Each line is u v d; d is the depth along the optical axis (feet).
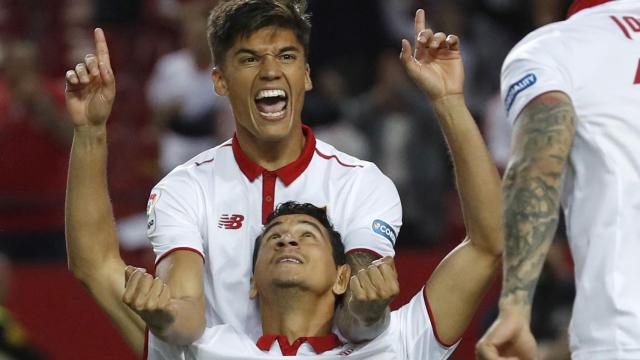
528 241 31.19
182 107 90.58
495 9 107.14
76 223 43.78
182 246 41.29
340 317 40.06
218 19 42.47
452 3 106.11
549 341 71.67
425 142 90.43
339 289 40.65
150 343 41.27
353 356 39.70
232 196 42.32
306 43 42.73
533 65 33.27
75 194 43.62
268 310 40.60
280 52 41.70
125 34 105.50
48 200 83.05
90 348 76.89
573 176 33.09
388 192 42.98
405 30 110.22
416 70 39.73
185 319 38.52
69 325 77.00
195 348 39.70
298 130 43.01
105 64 41.65
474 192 40.42
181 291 40.11
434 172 88.99
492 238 40.88
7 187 84.33
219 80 43.29
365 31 110.01
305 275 39.78
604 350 31.48
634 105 32.55
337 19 109.81
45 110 85.20
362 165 43.39
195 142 89.71
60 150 85.40
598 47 33.30
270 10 41.68
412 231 85.97
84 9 105.60
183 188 42.68
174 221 41.88
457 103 39.93
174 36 105.81
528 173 31.76
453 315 41.55
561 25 34.30
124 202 85.25
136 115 97.30
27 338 72.95
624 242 31.76
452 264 41.70
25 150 84.74
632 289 31.53
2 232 82.28
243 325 41.34
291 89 41.88
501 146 90.74
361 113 92.48
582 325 32.01
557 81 32.91
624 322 31.32
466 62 102.89
